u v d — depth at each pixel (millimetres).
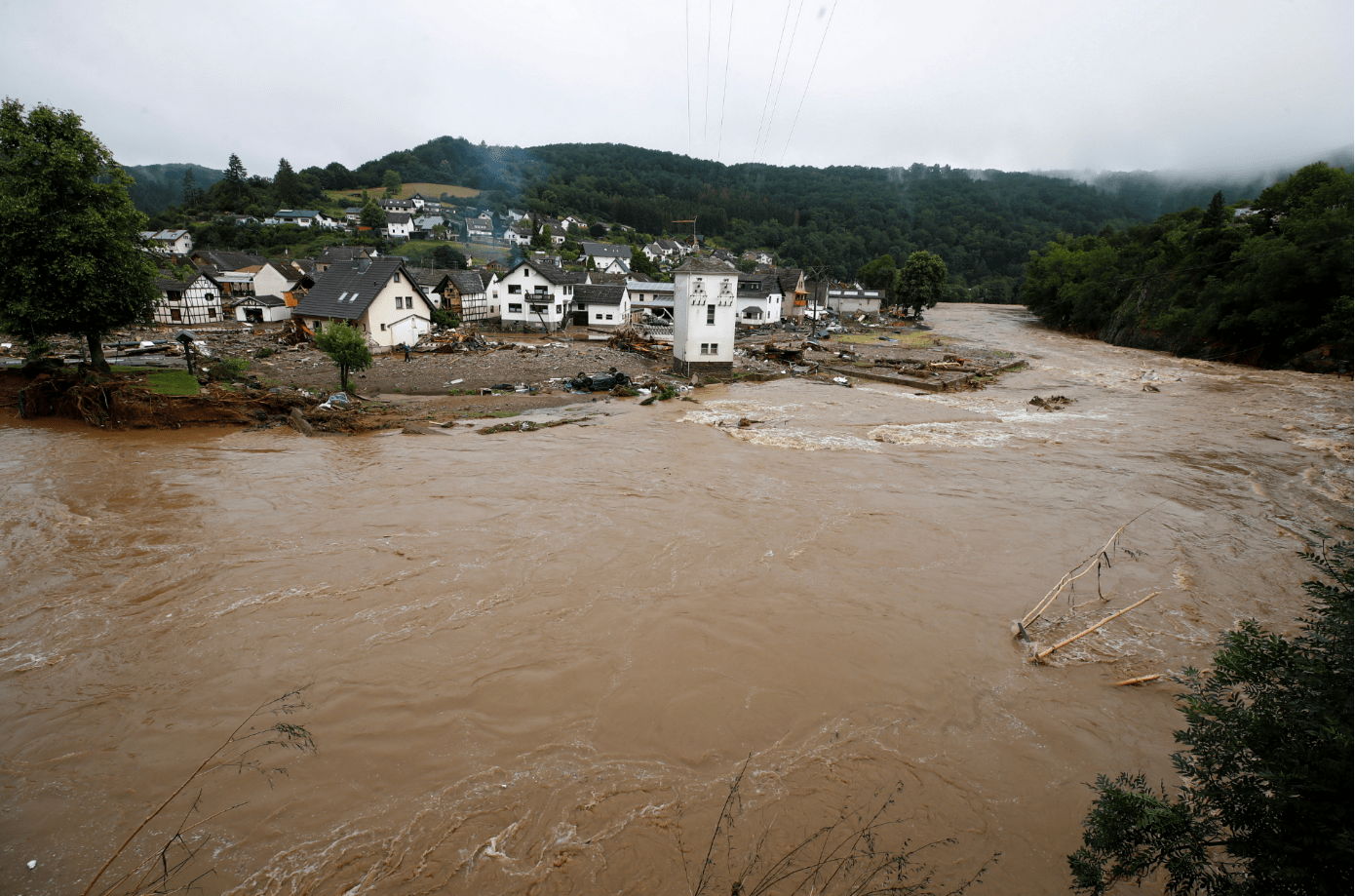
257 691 8461
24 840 6188
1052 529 14828
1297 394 34438
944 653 9641
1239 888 3992
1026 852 6148
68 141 22047
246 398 23906
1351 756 3738
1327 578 12516
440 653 9336
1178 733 4723
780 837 6316
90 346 24672
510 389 32000
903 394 34188
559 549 12914
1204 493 17891
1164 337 53906
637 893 5715
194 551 12508
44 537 12938
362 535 13391
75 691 8414
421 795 6824
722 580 11766
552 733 7773
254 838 6258
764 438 23250
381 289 43438
